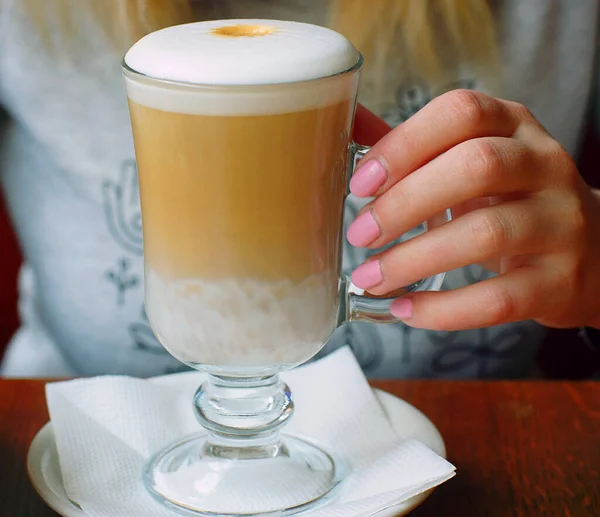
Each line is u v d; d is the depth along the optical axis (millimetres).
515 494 394
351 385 436
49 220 614
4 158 618
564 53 630
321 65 333
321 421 422
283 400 394
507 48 622
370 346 614
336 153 353
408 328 610
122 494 375
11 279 714
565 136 646
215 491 374
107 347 625
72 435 397
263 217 342
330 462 395
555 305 388
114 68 600
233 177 336
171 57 331
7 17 596
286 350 361
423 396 465
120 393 419
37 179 614
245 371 367
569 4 623
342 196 367
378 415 419
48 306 634
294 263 351
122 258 610
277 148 334
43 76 597
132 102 347
